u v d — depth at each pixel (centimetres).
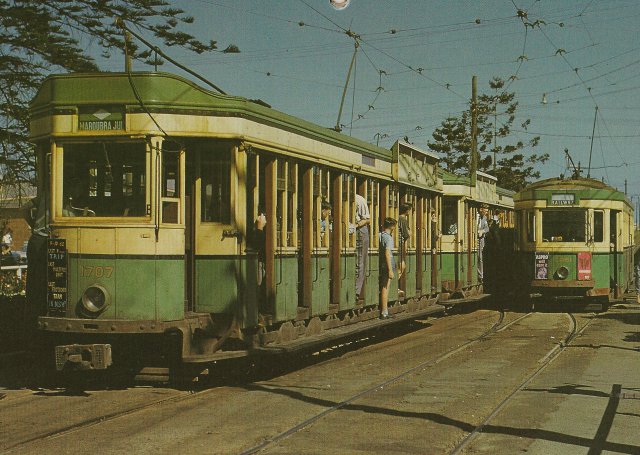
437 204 2180
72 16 1806
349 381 1197
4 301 1652
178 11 1839
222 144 1107
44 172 1104
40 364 1174
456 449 786
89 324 1039
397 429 868
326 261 1437
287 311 1273
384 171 1738
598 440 830
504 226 3162
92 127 1059
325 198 1433
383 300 1670
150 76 1052
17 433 830
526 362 1412
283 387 1134
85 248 1049
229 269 1107
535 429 879
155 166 1049
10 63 1828
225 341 1134
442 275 2388
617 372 1296
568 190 2466
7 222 2075
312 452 764
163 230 1051
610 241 2519
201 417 913
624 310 2586
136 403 998
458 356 1502
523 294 2539
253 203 1153
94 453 746
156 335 1100
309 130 1338
